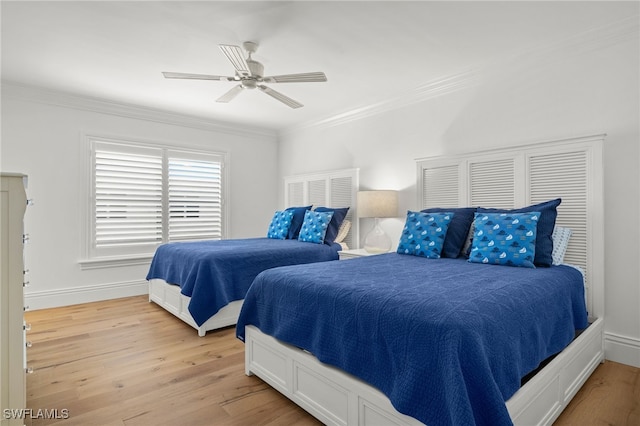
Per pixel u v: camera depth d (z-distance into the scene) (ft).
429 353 4.13
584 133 8.43
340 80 11.25
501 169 9.75
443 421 3.84
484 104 10.29
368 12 7.40
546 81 9.07
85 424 5.59
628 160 7.83
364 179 13.92
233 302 10.25
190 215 15.53
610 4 7.14
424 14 7.48
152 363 7.82
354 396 5.00
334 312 5.44
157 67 10.14
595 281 8.06
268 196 18.17
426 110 11.79
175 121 15.10
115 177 13.58
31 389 6.66
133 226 14.01
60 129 12.40
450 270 7.06
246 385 6.88
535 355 5.03
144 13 7.39
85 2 7.00
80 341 9.11
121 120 13.75
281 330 6.35
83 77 10.89
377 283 5.82
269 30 8.11
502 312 4.69
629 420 5.65
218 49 9.02
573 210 8.44
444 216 9.44
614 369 7.50
